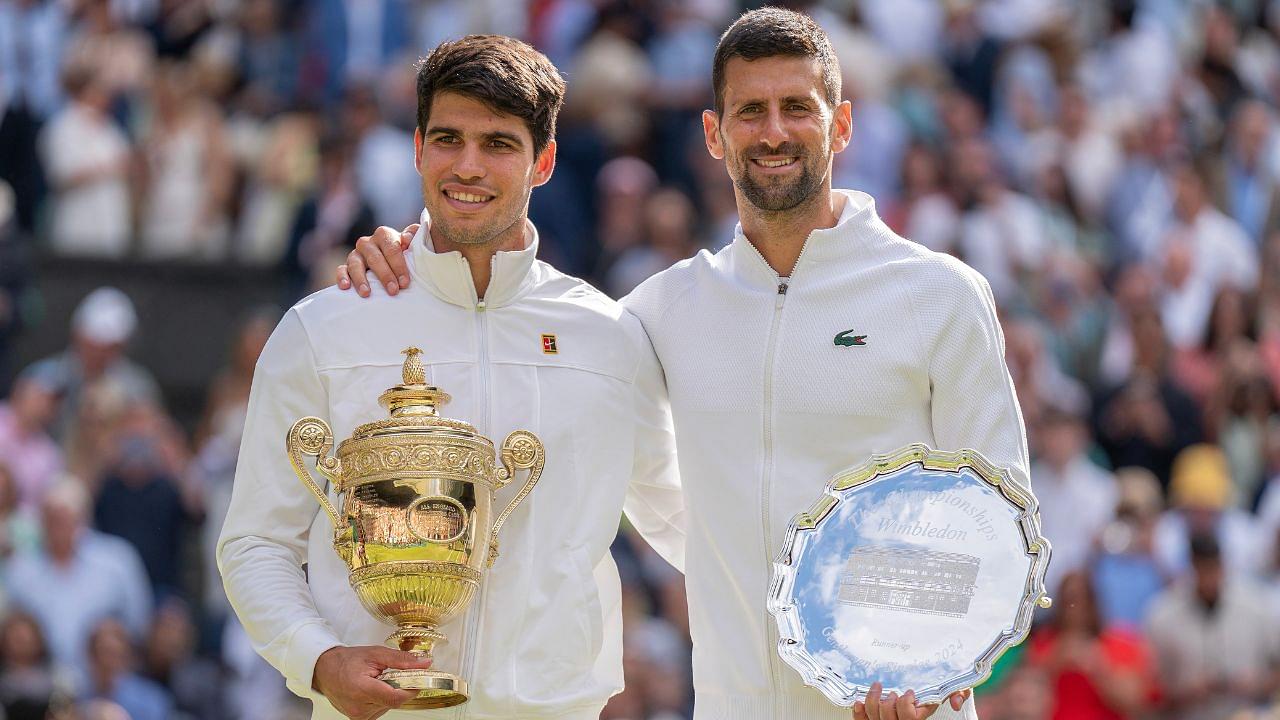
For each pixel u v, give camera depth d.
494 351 6.95
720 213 19.44
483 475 6.61
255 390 6.93
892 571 6.70
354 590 6.66
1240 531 16.75
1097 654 13.95
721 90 7.15
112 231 20.30
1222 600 14.90
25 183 20.22
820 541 6.75
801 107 7.05
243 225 20.61
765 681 7.04
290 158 20.67
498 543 6.80
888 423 7.05
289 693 15.19
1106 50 24.31
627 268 18.44
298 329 6.89
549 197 19.17
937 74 22.44
